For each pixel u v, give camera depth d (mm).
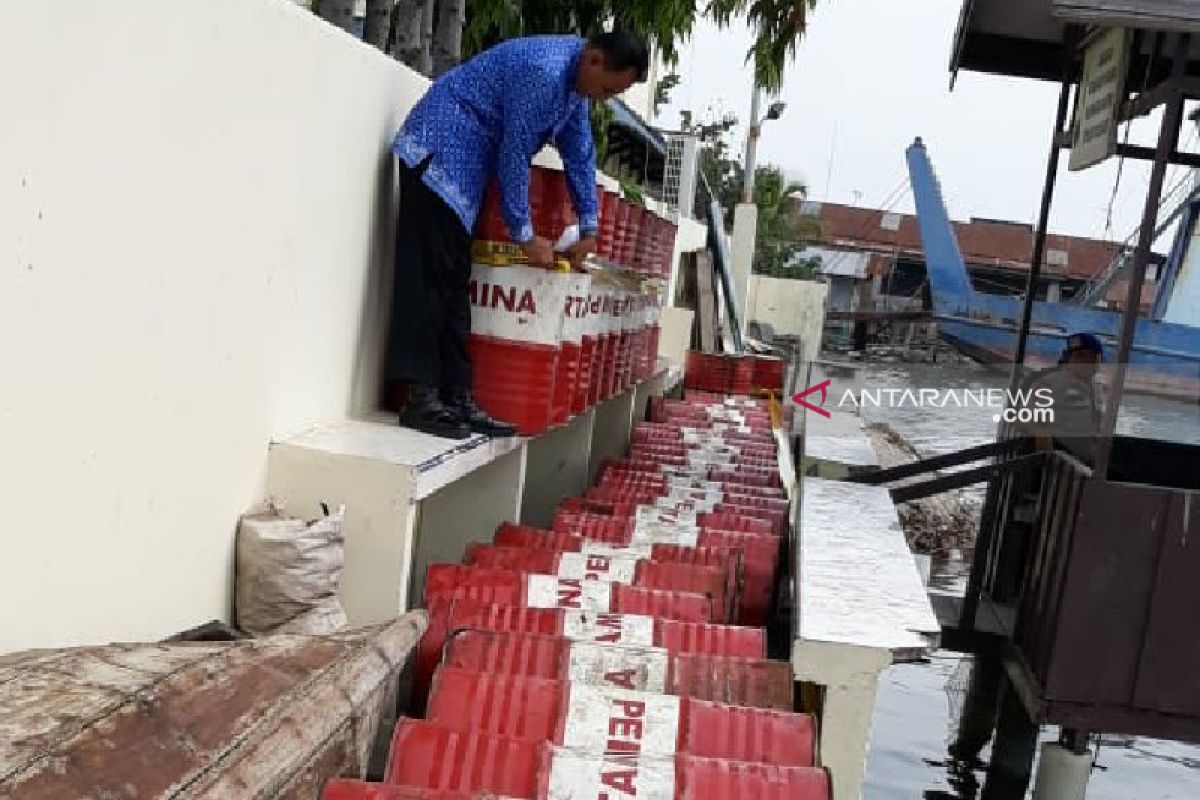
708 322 16297
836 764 3400
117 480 2805
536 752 2699
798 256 41375
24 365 2396
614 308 6320
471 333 4668
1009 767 6594
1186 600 5250
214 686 2447
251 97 3240
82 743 2041
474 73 4230
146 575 2992
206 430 3230
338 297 4133
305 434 3945
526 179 4297
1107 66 6051
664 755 2730
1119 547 5273
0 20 2182
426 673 3602
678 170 20438
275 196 3488
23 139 2297
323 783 2473
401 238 4254
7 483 2395
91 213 2555
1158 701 5312
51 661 2389
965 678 8055
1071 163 6863
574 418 6129
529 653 3412
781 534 5562
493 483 5051
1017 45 7426
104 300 2650
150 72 2709
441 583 4035
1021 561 7090
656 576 4355
